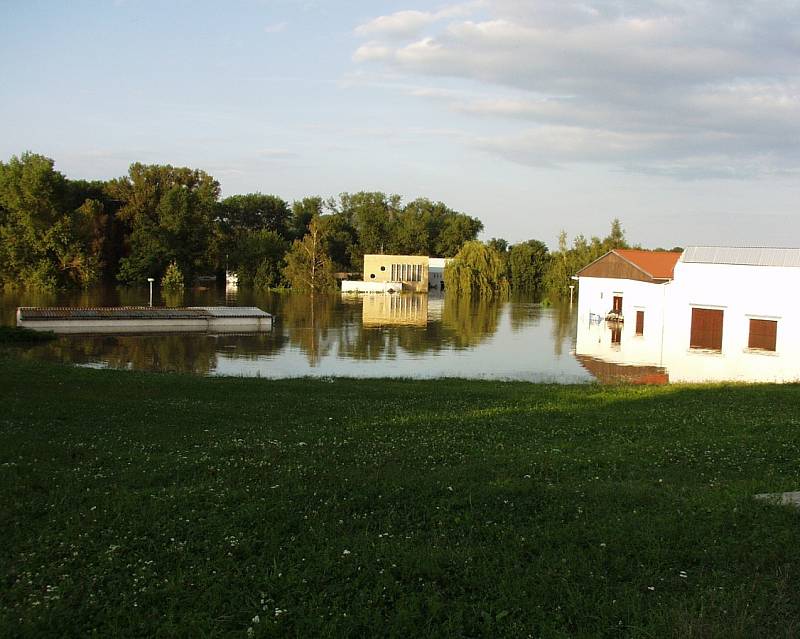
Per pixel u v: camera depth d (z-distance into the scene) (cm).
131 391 2078
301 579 705
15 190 8956
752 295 3791
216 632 609
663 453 1320
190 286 11181
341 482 1049
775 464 1237
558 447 1369
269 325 5594
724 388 2533
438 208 18612
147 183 11812
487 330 5778
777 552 764
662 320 5169
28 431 1399
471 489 1016
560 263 11681
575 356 4250
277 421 1642
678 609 639
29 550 777
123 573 723
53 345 4231
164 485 1051
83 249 9375
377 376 3344
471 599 676
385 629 617
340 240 14662
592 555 769
